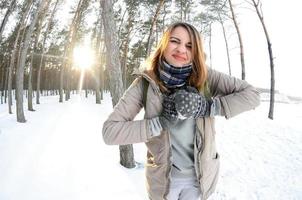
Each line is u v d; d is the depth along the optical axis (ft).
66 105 95.96
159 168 7.18
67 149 29.22
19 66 54.60
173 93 6.90
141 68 7.22
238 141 44.24
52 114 65.46
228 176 27.40
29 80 77.87
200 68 6.97
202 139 6.98
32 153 27.17
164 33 7.05
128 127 6.61
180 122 6.96
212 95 7.54
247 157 35.14
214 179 7.48
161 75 6.95
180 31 6.88
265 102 125.08
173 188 7.29
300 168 30.81
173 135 7.02
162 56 7.00
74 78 226.17
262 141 44.52
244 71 75.20
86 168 22.98
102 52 144.56
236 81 7.32
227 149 39.29
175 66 6.81
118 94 23.82
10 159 24.85
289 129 54.03
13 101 142.82
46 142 32.45
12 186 18.69
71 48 133.39
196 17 101.04
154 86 6.79
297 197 22.80
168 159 7.02
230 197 22.06
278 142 43.93
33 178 20.29
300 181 26.55
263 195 22.94
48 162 24.25
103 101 126.00
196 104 6.44
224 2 81.46
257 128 53.93
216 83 7.43
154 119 6.66
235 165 31.50
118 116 6.83
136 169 23.98
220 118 63.93
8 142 31.81
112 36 23.75
